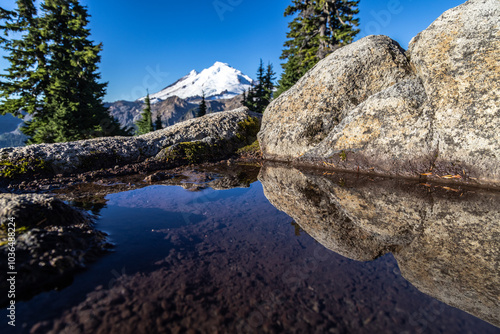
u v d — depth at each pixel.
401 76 4.51
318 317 1.14
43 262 1.38
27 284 1.26
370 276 1.48
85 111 17.25
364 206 2.78
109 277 1.40
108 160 4.74
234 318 1.12
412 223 2.30
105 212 2.50
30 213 1.73
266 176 4.44
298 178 4.24
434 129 3.71
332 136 4.79
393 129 4.05
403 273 1.51
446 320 1.14
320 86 5.29
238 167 5.34
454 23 3.78
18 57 18.36
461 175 3.48
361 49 4.91
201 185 3.78
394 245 1.89
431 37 3.97
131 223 2.21
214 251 1.74
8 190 3.33
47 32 18.56
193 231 2.08
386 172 4.13
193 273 1.46
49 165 4.02
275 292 1.31
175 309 1.16
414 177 3.87
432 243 1.91
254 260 1.63
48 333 1.01
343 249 1.81
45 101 17.92
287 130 5.74
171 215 2.46
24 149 4.09
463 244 1.89
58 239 1.58
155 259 1.61
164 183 3.88
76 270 1.43
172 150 5.47
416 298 1.29
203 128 7.04
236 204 2.87
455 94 3.60
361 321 1.13
